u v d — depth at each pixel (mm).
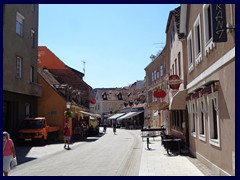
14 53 26344
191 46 17719
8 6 25219
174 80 19641
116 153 20781
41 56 46281
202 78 14047
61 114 34156
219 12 9297
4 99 25297
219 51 11102
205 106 13484
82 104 49656
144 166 14656
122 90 109000
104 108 105625
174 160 16250
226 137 10375
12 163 11453
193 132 17562
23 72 28297
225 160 10555
